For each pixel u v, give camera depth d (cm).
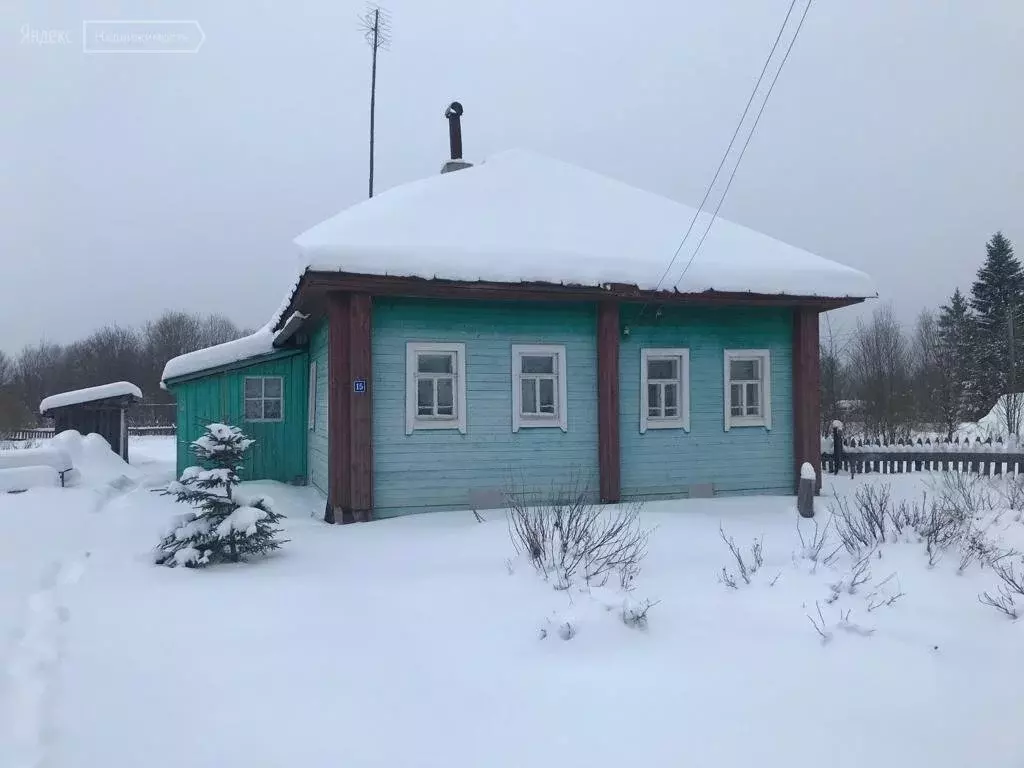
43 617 550
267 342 1530
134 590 638
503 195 1280
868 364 3378
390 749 360
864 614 541
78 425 1931
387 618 558
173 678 441
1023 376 3553
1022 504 946
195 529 750
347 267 953
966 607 552
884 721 398
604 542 673
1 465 1277
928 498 1172
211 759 345
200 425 1499
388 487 1060
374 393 1060
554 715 400
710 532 867
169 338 6406
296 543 867
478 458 1104
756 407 1271
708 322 1236
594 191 1389
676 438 1212
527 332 1137
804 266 1220
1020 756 362
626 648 492
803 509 1012
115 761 341
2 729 368
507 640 509
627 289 1093
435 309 1093
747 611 559
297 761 346
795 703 418
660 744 370
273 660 472
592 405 1164
